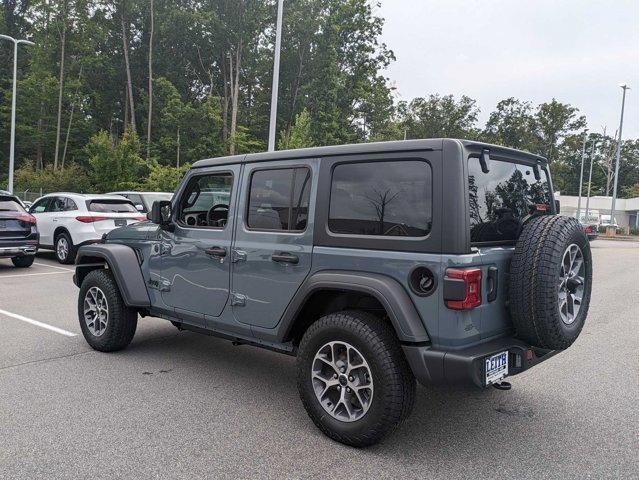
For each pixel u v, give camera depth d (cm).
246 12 4469
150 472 305
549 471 315
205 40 4841
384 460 325
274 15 4500
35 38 4475
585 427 380
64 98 4544
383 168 337
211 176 445
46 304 775
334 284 342
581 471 315
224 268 422
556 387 467
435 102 6053
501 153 356
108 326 525
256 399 423
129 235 526
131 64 5191
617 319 771
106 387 444
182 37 4856
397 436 361
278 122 5009
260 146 4438
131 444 340
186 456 325
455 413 405
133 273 504
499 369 318
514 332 345
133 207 1265
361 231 342
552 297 313
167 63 5031
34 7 4391
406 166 327
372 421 324
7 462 314
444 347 309
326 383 352
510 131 7025
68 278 1015
